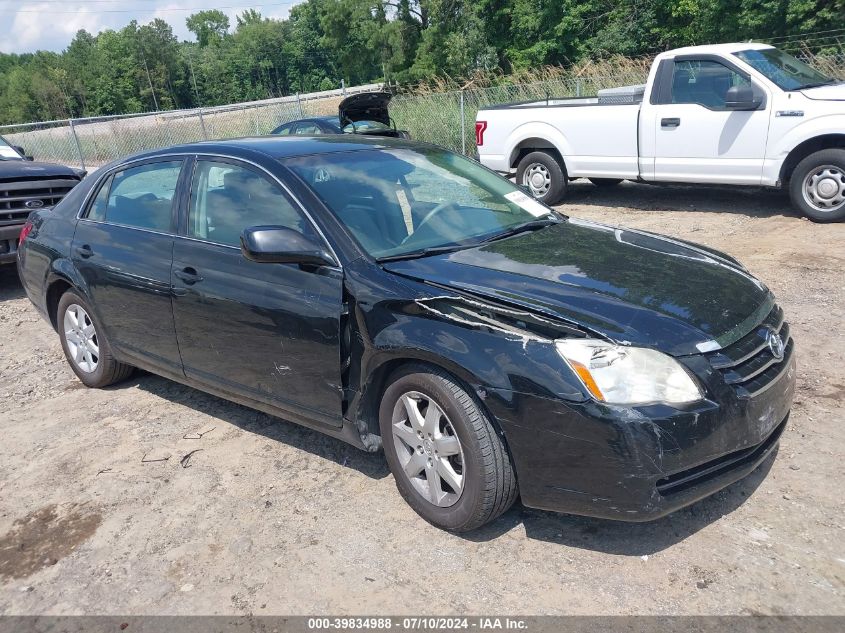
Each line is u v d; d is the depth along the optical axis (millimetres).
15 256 8094
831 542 2980
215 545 3297
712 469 2877
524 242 3783
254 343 3764
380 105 11047
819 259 6941
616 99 10141
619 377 2754
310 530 3344
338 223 3566
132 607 2947
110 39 107312
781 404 3125
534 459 2879
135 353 4613
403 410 3326
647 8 32062
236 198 3955
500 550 3102
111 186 4793
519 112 10570
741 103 8453
